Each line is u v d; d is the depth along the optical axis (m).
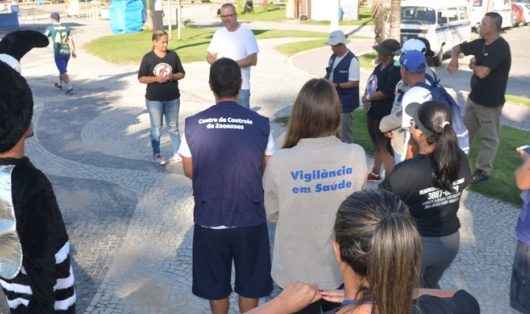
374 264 1.64
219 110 3.66
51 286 2.16
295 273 3.35
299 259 3.33
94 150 9.15
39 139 9.79
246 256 3.82
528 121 11.29
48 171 8.11
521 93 15.11
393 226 1.63
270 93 13.95
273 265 3.45
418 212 3.38
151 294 4.89
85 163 8.48
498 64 6.92
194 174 3.71
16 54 3.32
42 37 3.46
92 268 5.32
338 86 7.42
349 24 33.78
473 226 6.22
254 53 8.12
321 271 3.33
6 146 2.13
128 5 29.16
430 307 1.76
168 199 7.05
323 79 3.32
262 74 16.89
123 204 6.89
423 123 3.35
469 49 7.13
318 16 36.47
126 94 13.82
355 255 1.71
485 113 7.23
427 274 3.60
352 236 1.71
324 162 3.25
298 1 37.00
